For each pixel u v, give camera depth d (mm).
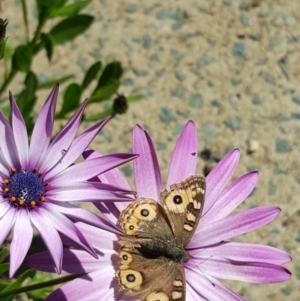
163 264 245
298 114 444
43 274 341
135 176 271
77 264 257
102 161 259
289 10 485
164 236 251
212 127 431
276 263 269
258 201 412
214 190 277
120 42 452
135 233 250
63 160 262
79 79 436
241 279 269
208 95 442
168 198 254
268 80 453
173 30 464
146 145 272
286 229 406
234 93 445
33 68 433
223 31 469
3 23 296
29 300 364
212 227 273
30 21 446
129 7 467
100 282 256
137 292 241
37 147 263
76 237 243
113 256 260
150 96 436
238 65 456
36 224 252
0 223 251
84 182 258
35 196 258
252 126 435
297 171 424
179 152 277
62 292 253
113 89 350
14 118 259
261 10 482
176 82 443
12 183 259
